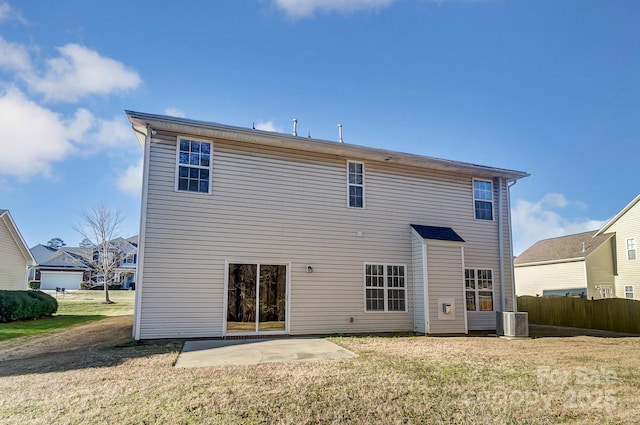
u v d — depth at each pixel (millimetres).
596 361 7473
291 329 10656
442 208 13312
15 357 7773
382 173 12602
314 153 11719
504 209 14352
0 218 18547
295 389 5168
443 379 5863
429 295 11703
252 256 10523
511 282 13953
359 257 11797
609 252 25297
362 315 11531
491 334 11992
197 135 10414
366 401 4793
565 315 17031
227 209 10445
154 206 9750
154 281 9531
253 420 4137
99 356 7426
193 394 4902
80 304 25734
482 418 4391
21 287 20844
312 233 11312
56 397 4781
